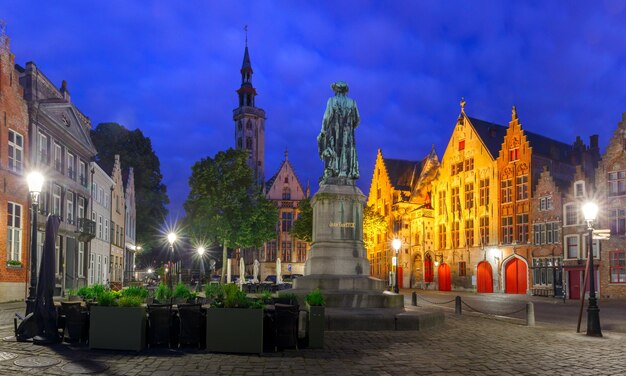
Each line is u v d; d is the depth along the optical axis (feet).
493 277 172.65
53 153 110.52
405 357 36.24
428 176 220.64
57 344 38.42
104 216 157.17
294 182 298.56
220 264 295.07
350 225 63.87
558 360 36.29
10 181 90.74
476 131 186.29
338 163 66.44
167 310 38.01
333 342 42.29
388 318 50.16
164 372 30.25
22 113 96.17
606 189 139.74
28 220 96.73
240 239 150.92
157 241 236.84
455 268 190.39
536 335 50.52
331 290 59.67
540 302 119.34
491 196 176.55
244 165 152.87
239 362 33.40
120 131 237.25
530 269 159.12
